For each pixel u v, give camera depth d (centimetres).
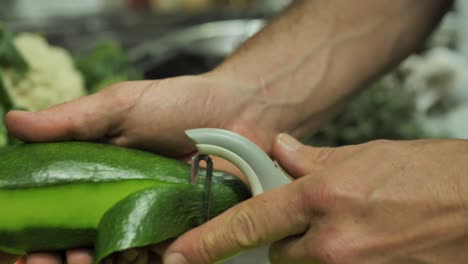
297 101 75
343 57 78
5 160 55
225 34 152
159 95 65
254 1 216
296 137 77
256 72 74
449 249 51
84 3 223
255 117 73
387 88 119
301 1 80
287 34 77
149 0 227
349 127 116
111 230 54
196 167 56
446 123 136
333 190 52
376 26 79
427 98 140
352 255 52
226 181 59
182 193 56
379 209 52
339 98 79
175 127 67
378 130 117
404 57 82
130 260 56
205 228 55
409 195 51
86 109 61
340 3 79
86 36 167
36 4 208
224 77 72
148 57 143
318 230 53
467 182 51
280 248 55
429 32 83
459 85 140
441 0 82
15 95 96
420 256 52
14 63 98
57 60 106
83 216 55
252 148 56
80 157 56
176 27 175
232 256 55
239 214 54
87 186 55
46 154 56
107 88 64
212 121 70
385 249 52
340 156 57
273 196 54
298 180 54
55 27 175
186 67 140
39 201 54
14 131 60
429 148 53
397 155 53
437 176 52
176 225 56
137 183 56
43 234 55
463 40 162
